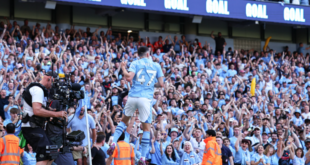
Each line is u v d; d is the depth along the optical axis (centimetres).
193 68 1688
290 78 1950
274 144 1272
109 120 1059
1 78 1306
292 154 1217
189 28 2219
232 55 2102
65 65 1482
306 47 2464
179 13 1816
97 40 1811
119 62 1642
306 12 2078
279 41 2475
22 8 1886
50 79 570
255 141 1235
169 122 1221
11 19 1859
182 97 1424
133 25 2128
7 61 1434
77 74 1430
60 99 572
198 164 1059
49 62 1463
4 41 1512
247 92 1617
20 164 862
